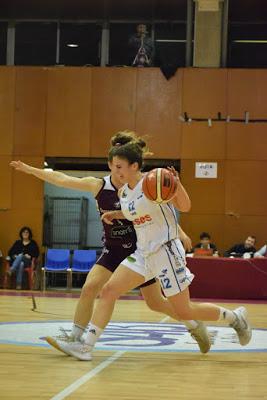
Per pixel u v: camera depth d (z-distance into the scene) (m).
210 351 7.45
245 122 21.75
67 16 24.70
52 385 5.17
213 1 21.62
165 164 22.30
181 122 22.09
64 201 23.47
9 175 22.36
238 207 21.78
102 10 24.08
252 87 21.97
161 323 10.90
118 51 24.66
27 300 16.03
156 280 6.98
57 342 6.52
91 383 5.30
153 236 6.40
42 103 22.48
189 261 17.83
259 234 21.70
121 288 6.54
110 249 6.96
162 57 24.61
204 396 4.90
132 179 6.41
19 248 20.94
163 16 24.52
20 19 25.00
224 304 16.05
